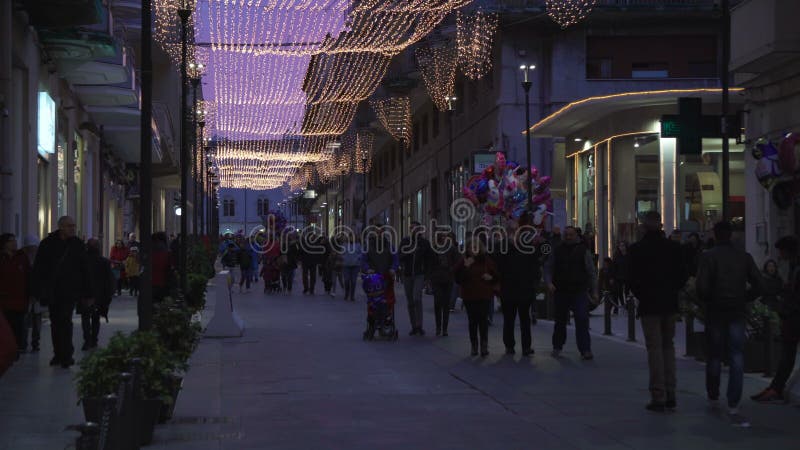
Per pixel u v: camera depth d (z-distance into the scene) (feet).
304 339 58.39
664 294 33.42
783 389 35.42
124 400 22.67
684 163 105.70
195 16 103.71
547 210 101.65
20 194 67.92
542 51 131.64
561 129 122.93
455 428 30.60
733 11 66.13
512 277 49.80
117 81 92.02
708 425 31.01
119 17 111.55
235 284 130.52
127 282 111.86
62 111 89.76
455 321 71.87
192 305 64.39
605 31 127.24
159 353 28.66
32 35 71.31
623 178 110.11
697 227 104.27
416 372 43.75
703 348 46.06
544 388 38.83
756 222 71.15
